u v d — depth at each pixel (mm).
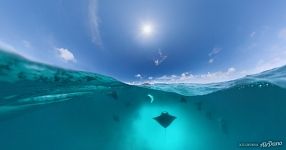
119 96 15453
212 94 16203
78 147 19578
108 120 20797
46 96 11453
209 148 19094
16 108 12453
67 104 15078
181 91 14219
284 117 22469
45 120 18016
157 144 16531
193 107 19172
